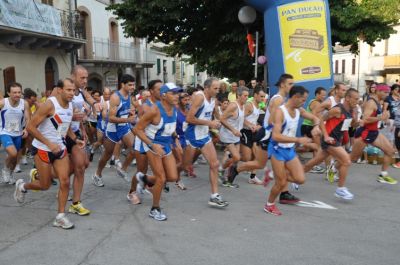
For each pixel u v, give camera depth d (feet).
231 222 16.62
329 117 19.52
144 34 46.26
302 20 30.45
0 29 44.04
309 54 30.55
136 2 41.86
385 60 119.55
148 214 17.49
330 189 22.16
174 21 43.88
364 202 19.74
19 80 51.96
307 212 18.07
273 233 15.42
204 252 13.64
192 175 25.14
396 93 28.55
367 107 22.75
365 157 29.22
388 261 13.02
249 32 41.45
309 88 30.58
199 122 18.40
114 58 81.51
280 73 31.40
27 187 17.24
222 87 39.09
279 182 17.06
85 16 72.13
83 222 16.40
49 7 53.78
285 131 16.52
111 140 21.89
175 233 15.33
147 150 16.34
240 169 21.95
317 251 13.76
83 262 12.82
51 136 15.34
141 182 17.92
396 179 24.48
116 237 14.88
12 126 22.77
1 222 16.35
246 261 12.97
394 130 28.68
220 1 41.27
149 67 100.99
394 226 16.33
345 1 44.55
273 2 31.01
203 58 48.16
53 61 61.36
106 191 21.36
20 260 12.92
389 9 43.98
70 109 15.64
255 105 23.45
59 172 15.46
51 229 15.61
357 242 14.58
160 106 16.03
